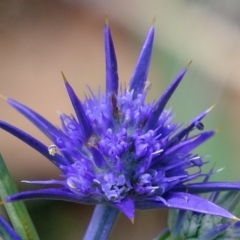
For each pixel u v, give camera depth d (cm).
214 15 26
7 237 16
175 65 25
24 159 25
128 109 16
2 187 17
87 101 16
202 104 23
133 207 15
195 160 16
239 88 24
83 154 15
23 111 16
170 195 15
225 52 25
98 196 15
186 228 17
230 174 22
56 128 16
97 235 16
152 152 15
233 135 23
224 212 15
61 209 24
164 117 16
